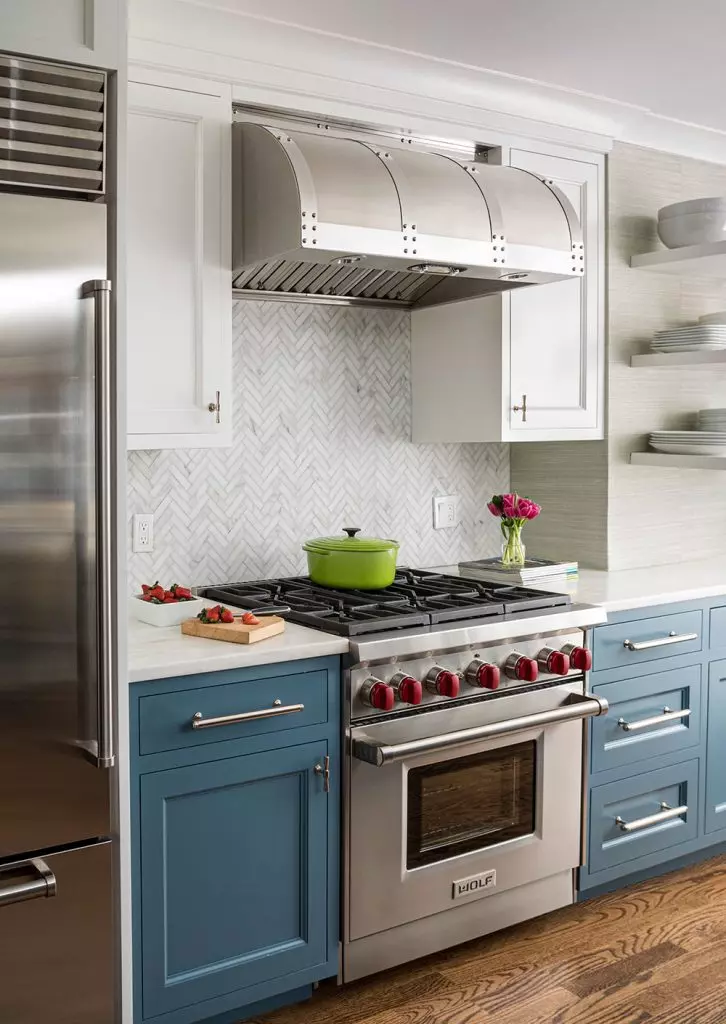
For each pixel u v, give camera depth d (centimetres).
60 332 183
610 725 286
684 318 357
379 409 329
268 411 303
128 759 196
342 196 239
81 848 192
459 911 257
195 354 251
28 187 184
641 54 274
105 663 186
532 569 307
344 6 240
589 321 327
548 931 276
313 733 228
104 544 184
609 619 284
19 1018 188
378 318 327
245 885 221
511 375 306
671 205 330
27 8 179
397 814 242
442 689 236
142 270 243
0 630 180
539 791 269
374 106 278
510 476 371
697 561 362
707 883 307
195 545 291
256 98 258
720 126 341
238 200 259
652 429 347
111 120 189
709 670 312
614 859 290
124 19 187
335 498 320
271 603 263
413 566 342
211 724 210
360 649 225
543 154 313
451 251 253
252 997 223
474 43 265
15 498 180
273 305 302
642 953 263
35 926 189
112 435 190
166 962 211
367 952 241
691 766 309
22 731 184
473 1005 238
